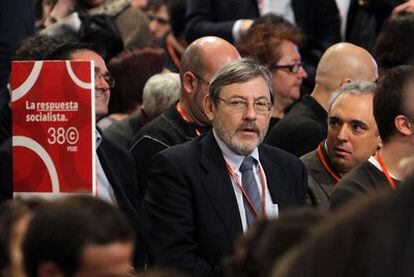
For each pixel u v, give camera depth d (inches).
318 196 322.7
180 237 283.7
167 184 289.3
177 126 346.6
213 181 289.9
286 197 297.4
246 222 290.4
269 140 371.9
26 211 194.2
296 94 419.8
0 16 430.0
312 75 487.2
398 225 101.8
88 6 463.8
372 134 318.7
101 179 301.1
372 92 321.1
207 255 286.2
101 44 426.0
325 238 102.5
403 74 274.2
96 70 323.9
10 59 428.5
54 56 329.4
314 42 506.6
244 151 290.0
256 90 289.7
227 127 289.9
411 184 103.0
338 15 518.3
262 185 295.7
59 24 435.8
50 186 251.0
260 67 294.5
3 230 193.5
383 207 102.6
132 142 357.7
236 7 510.0
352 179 276.4
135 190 314.8
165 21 601.0
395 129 273.4
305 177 306.3
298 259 102.9
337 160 322.7
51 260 151.9
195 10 513.3
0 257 193.0
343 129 319.0
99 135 303.7
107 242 151.9
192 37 512.7
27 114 251.4
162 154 294.8
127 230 155.3
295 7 513.0
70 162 249.9
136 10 503.5
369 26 521.3
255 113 289.3
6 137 327.6
